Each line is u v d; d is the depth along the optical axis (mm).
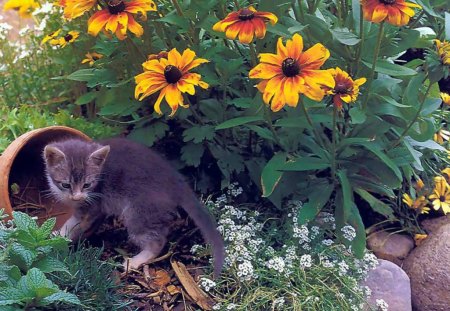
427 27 1369
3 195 1220
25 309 1054
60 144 1238
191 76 1162
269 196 1265
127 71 1331
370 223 1392
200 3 1219
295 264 1207
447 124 1519
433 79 1185
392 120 1281
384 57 1254
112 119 1425
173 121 1357
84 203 1240
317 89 1089
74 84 1499
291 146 1251
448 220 1401
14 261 1085
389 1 1108
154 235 1229
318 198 1232
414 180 1422
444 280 1283
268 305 1175
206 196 1337
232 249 1213
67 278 1134
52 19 1565
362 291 1215
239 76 1313
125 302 1157
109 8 1174
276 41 1271
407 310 1257
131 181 1229
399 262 1346
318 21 1228
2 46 1623
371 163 1260
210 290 1202
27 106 1470
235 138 1322
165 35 1309
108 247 1277
